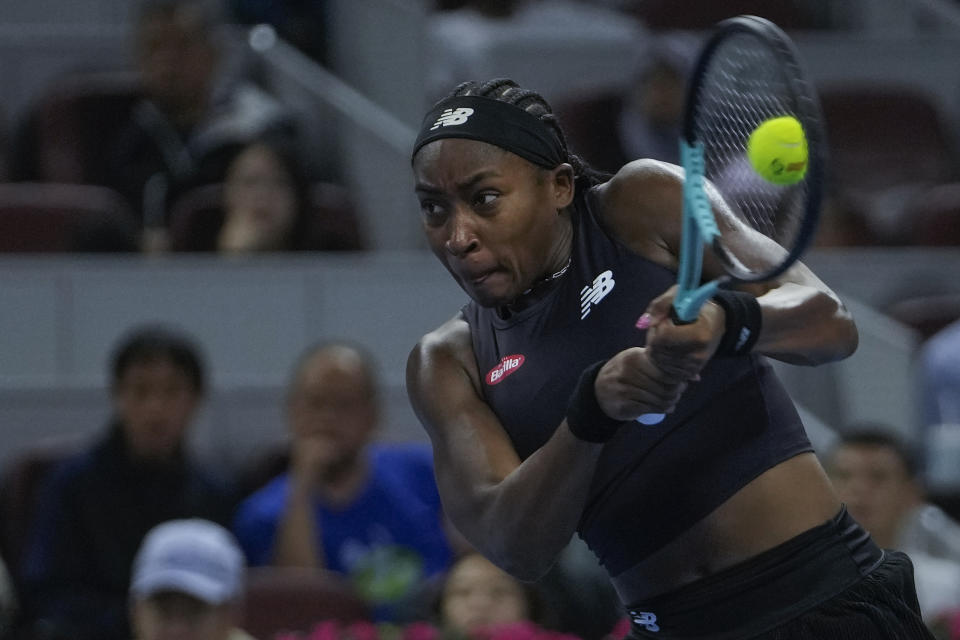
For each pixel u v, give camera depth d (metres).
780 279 7.86
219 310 22.42
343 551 18.34
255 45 29.58
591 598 16.95
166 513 18.22
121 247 23.80
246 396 21.50
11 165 27.06
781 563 8.10
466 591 15.87
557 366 8.17
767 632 8.05
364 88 30.30
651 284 8.09
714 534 8.16
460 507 8.19
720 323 7.04
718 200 8.00
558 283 8.23
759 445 8.20
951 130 31.77
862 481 17.73
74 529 17.97
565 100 28.23
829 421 22.08
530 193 7.83
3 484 19.61
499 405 8.38
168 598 15.28
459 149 7.74
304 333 22.52
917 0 35.38
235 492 18.97
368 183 26.92
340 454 18.41
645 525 8.27
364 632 14.25
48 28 31.56
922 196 28.16
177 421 18.41
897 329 22.73
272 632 16.59
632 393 6.98
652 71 27.03
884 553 8.52
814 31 35.22
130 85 27.31
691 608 8.24
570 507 7.48
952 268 24.55
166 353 18.42
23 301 22.19
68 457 18.83
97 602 17.66
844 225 26.41
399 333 22.62
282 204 23.83
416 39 28.41
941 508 20.97
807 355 7.80
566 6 32.88
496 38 30.56
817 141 6.41
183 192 25.45
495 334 8.47
